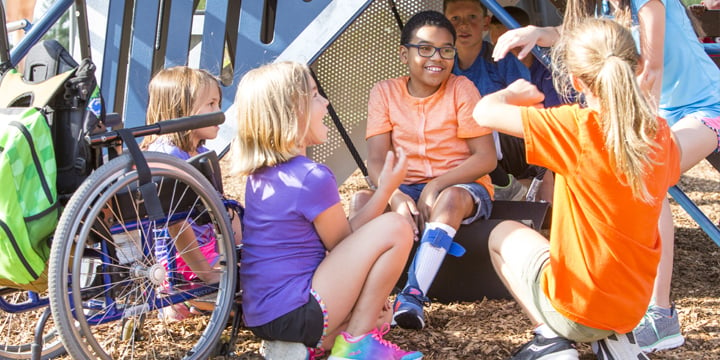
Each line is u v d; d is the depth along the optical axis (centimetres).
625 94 210
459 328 286
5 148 219
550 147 223
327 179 238
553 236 230
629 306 227
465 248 311
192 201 248
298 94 238
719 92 285
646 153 211
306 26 343
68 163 235
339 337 239
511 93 243
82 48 412
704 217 291
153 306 244
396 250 239
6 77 263
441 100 320
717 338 276
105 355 227
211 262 281
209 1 352
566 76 263
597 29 223
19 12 571
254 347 270
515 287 251
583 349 265
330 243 245
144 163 224
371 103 330
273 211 239
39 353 235
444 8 375
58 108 235
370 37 400
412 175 322
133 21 355
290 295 234
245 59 347
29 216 221
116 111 372
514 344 270
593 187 220
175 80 283
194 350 245
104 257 237
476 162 311
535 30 286
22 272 222
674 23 287
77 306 220
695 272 353
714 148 274
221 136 346
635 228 221
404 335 279
